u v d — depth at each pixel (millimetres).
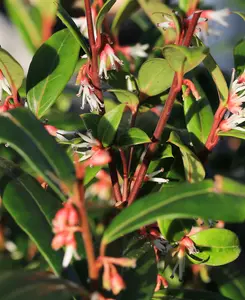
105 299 541
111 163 620
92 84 625
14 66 615
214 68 614
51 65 646
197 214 528
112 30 700
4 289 514
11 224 692
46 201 593
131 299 580
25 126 539
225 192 532
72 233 533
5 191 592
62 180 529
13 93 626
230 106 620
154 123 689
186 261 653
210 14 621
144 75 639
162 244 615
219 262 619
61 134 625
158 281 628
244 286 682
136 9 697
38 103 643
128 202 619
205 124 645
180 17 611
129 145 605
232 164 778
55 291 522
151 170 639
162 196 540
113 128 602
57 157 535
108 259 536
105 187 706
